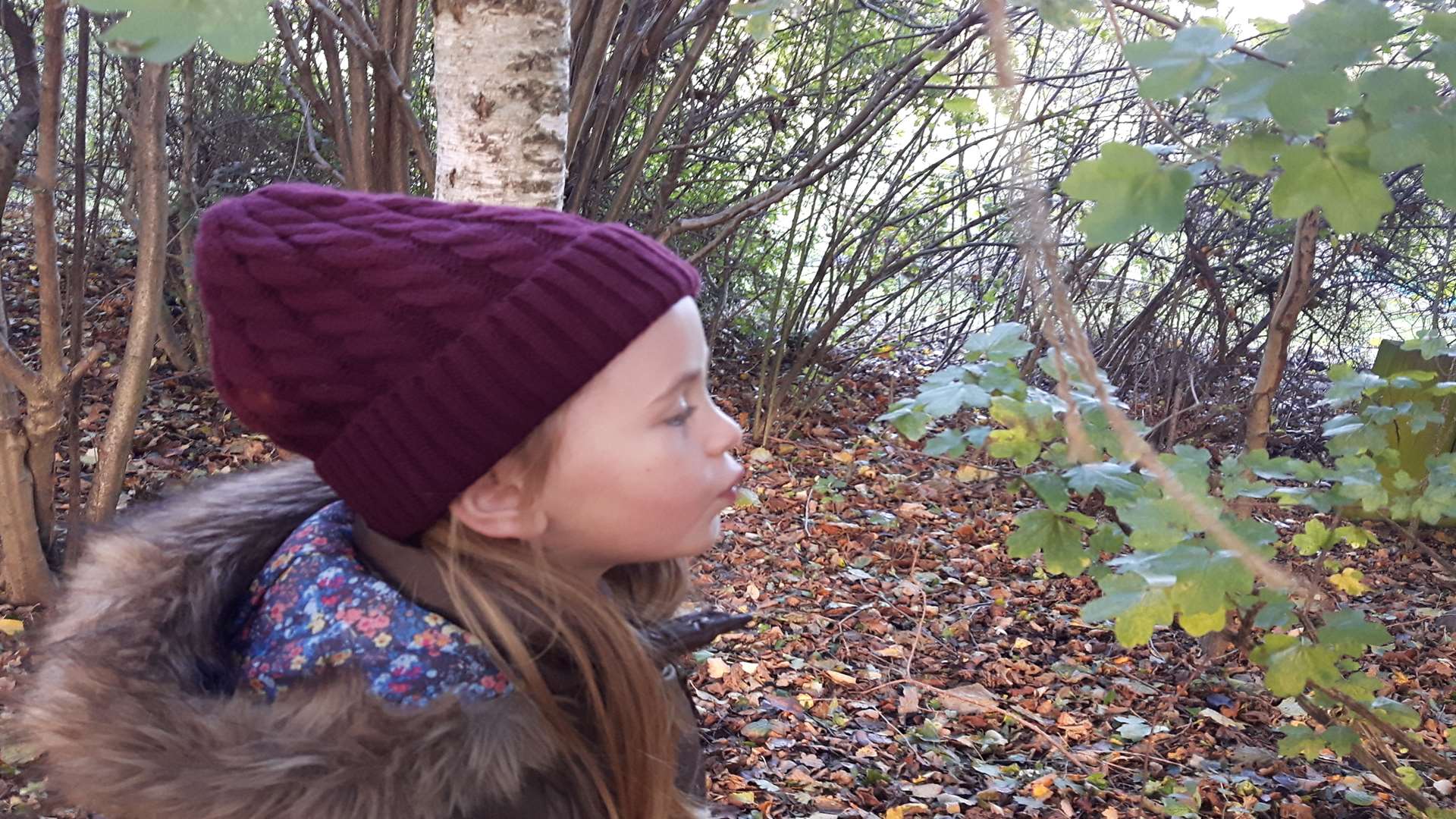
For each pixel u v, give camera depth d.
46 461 3.54
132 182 5.63
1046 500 1.73
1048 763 3.37
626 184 3.82
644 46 3.61
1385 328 6.69
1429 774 3.22
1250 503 2.23
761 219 6.63
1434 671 3.96
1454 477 1.89
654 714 0.81
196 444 5.22
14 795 1.47
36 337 6.03
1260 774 3.33
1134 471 1.78
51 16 3.05
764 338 7.46
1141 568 1.54
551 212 0.80
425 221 0.78
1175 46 0.99
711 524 0.83
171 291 6.23
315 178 6.55
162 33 0.62
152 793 0.68
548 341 0.74
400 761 0.68
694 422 0.81
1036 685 3.91
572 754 0.77
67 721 0.72
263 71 6.32
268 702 0.75
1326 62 0.92
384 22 3.01
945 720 3.62
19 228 7.49
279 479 0.94
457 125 2.00
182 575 0.81
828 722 3.50
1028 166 0.69
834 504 5.45
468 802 0.70
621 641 0.80
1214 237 5.80
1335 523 2.12
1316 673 1.76
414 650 0.76
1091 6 1.22
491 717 0.72
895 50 5.91
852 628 4.24
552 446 0.76
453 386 0.73
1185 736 3.55
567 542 0.81
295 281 0.74
